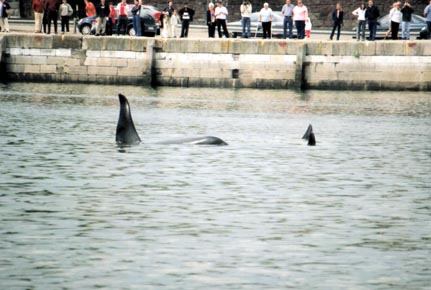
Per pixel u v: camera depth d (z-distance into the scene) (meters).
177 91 128.50
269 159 71.06
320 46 129.75
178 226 48.94
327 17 180.25
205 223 49.69
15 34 135.50
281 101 117.88
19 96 117.62
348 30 179.25
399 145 81.19
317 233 48.09
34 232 47.19
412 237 47.62
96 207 53.03
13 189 57.88
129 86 133.75
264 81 131.25
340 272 41.59
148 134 84.06
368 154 75.50
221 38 132.88
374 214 52.75
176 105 111.50
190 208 53.25
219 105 112.44
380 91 129.62
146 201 54.94
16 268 41.34
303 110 108.56
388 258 43.78
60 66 135.25
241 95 124.25
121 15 140.75
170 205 53.94
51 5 139.25
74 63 135.12
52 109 104.06
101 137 81.12
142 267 41.84
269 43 130.50
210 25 136.25
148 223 49.44
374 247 45.59
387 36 137.75
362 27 133.00
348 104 115.25
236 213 52.25
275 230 48.53
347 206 54.81
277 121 97.75
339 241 46.59
